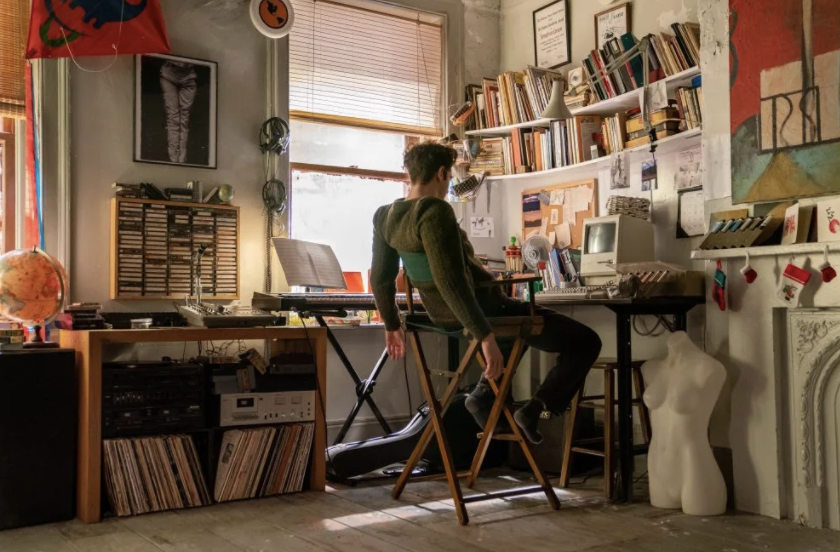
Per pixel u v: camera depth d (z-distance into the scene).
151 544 2.79
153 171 4.15
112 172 4.04
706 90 3.55
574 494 3.54
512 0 5.29
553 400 3.11
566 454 3.70
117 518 3.17
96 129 4.00
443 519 3.12
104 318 3.59
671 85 4.06
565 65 4.91
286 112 4.51
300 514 3.21
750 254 3.19
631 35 4.28
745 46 3.33
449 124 5.18
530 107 4.81
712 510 3.17
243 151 4.41
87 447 3.12
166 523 3.08
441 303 3.10
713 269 3.45
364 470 3.79
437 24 5.25
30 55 3.77
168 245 4.07
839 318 2.93
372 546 2.75
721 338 3.43
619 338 3.37
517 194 5.13
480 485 3.74
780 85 3.19
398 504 3.38
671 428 3.27
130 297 3.96
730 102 3.40
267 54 4.48
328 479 3.88
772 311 3.17
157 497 3.26
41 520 3.07
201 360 3.61
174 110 4.20
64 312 3.50
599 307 4.55
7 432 3.02
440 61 5.24
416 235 2.97
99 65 4.02
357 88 4.93
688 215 4.04
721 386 3.24
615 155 4.30
